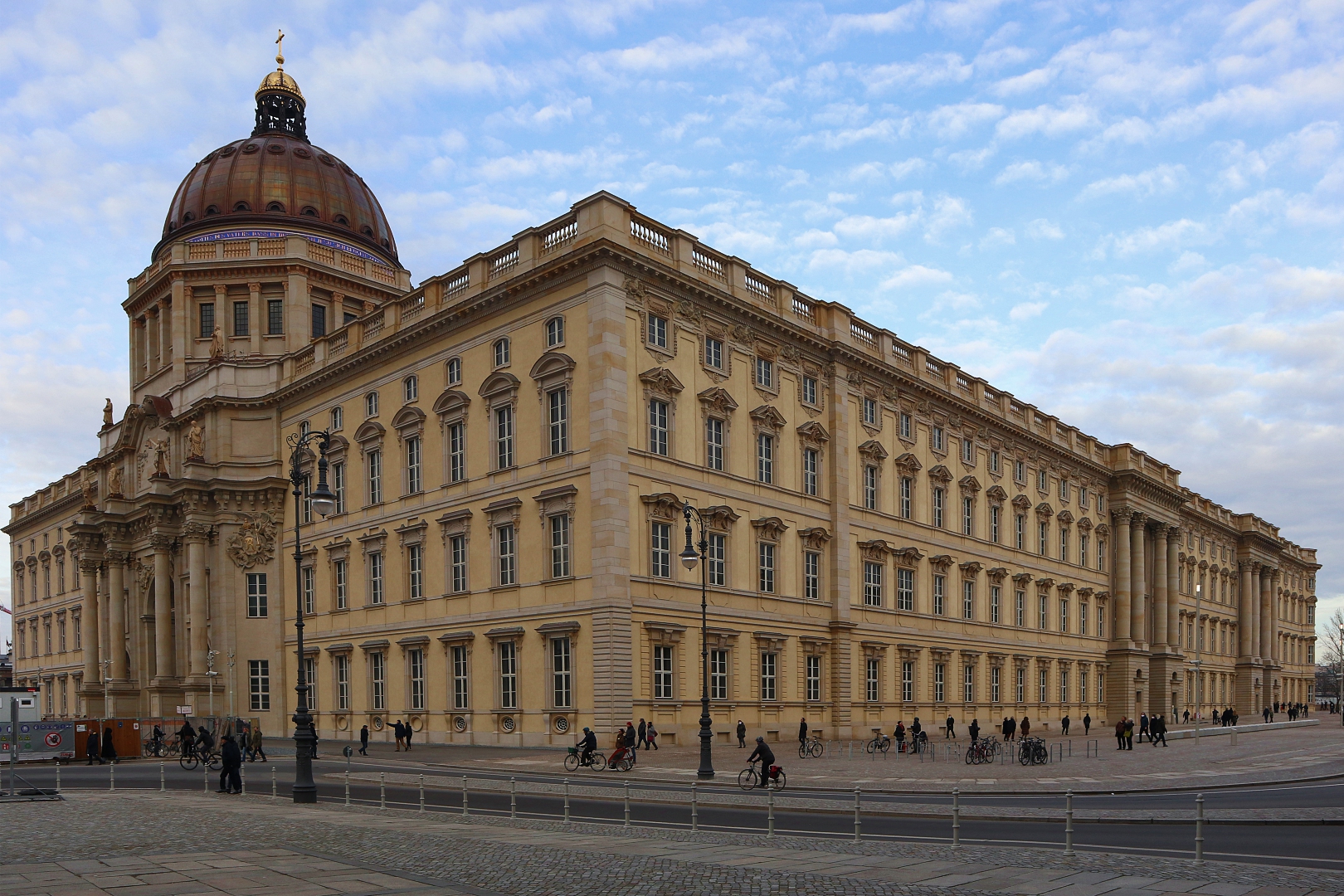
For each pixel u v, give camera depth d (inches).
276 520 2881.4
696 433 2187.5
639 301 2079.2
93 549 3452.3
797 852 778.8
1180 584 4571.9
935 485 2960.1
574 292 2071.9
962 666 2972.4
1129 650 3887.8
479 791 1334.9
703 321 2234.3
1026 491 3452.3
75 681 3882.9
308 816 1046.4
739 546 2253.9
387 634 2459.4
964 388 3181.6
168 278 3427.7
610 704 1907.0
